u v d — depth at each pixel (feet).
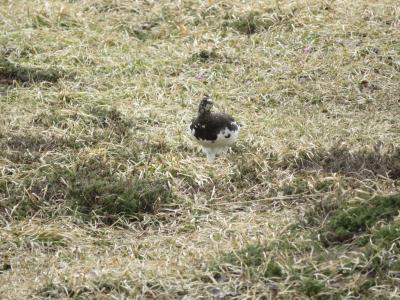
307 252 66.49
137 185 79.25
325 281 62.13
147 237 73.67
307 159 85.97
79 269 67.31
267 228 72.69
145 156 86.38
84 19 121.70
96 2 126.52
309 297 61.16
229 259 66.18
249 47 113.91
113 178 81.41
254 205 78.48
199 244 71.56
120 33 119.14
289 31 117.08
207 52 112.16
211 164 84.89
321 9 121.08
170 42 117.19
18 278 66.95
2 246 71.61
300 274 62.95
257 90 103.86
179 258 67.97
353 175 81.25
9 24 118.83
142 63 110.11
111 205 77.10
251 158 85.66
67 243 72.43
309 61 109.40
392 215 69.21
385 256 63.67
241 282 63.00
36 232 72.79
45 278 65.46
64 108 98.58
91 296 63.10
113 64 109.29
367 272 62.95
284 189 79.82
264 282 63.10
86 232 74.59
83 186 78.48
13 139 89.66
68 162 85.40
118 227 75.51
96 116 96.27
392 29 115.03
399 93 102.68
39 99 100.83
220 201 79.61
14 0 125.80
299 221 72.08
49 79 105.91
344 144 88.94
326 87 104.12
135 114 97.35
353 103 101.19
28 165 83.41
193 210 77.71
